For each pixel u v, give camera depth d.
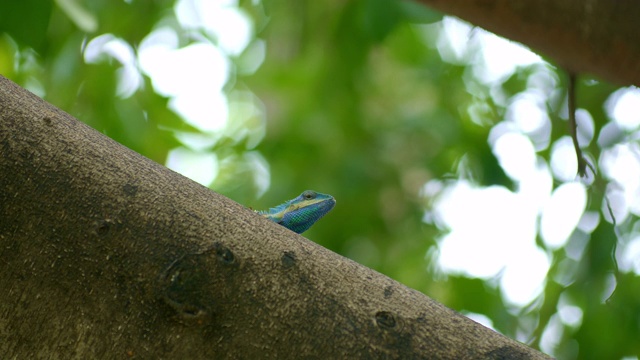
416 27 12.63
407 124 11.73
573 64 4.48
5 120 2.71
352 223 11.05
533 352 2.70
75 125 2.86
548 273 10.05
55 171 2.68
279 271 2.70
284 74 11.59
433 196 11.98
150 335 2.61
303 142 11.27
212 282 2.64
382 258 11.14
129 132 9.09
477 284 10.91
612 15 4.12
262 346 2.61
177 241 2.67
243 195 11.28
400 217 11.43
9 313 2.64
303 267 2.73
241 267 2.67
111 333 2.62
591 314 9.31
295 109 11.40
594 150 10.60
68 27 8.73
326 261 2.79
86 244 2.64
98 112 9.05
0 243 2.63
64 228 2.64
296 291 2.68
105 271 2.63
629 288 9.77
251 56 12.94
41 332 2.63
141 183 2.76
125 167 2.79
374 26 8.41
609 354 9.35
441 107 12.30
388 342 2.64
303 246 2.81
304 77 11.42
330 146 11.30
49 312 2.63
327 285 2.72
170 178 2.85
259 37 12.14
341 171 11.13
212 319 2.61
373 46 10.19
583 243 9.62
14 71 9.46
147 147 9.31
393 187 11.43
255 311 2.63
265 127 11.71
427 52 12.76
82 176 2.70
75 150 2.75
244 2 11.98
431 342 2.66
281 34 11.11
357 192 11.10
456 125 11.82
